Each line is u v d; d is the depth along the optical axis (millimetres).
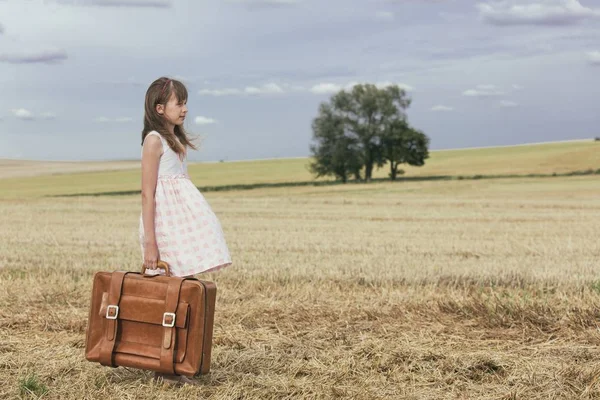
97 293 4434
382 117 70938
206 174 74562
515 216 23156
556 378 4738
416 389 4621
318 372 4902
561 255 12477
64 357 5223
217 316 6801
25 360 5121
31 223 20203
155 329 4320
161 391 4363
